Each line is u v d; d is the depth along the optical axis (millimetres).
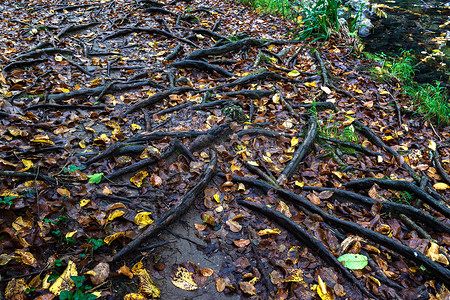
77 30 6230
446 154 4195
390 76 5969
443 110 5129
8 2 7027
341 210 3088
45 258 2318
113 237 2469
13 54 4918
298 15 8422
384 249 2779
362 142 4223
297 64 5949
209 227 2811
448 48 7602
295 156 3527
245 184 3211
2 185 2654
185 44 6113
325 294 2344
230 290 2367
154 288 2303
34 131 3387
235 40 6395
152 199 2945
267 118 4238
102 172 3066
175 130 3730
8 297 2043
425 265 2584
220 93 4570
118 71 5066
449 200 3510
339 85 5465
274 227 2850
